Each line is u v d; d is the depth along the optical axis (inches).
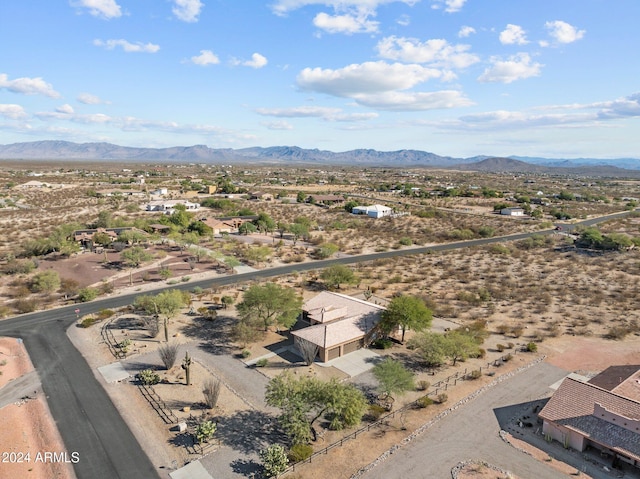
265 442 1274.6
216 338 1996.8
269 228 4640.8
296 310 2062.0
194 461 1184.2
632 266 3324.3
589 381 1521.9
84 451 1222.9
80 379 1619.1
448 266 3353.8
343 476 1130.0
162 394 1515.7
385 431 1327.5
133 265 3218.5
